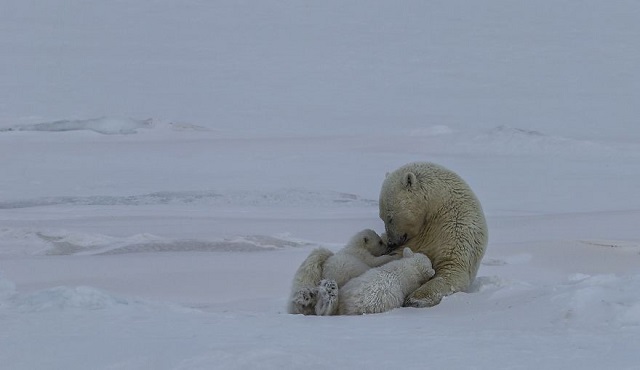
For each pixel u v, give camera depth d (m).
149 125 41.09
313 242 13.46
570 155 31.50
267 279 10.32
